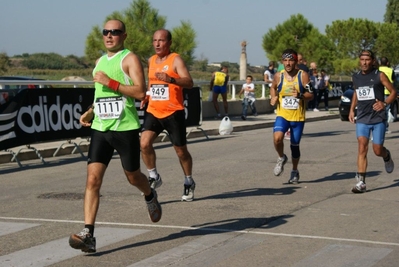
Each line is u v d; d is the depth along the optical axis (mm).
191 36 31703
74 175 12617
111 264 6461
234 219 8383
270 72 28453
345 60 54781
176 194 10273
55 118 14438
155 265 6402
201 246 7082
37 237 7613
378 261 6473
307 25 49969
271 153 15508
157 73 8883
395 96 10188
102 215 8695
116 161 14461
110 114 6863
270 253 6785
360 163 10227
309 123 25062
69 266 6414
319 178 11695
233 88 27781
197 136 19828
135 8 31359
